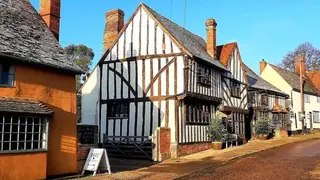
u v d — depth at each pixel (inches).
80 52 2190.0
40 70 476.1
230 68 998.4
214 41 933.8
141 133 784.9
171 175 495.8
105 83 853.2
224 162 621.3
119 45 847.7
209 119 874.8
